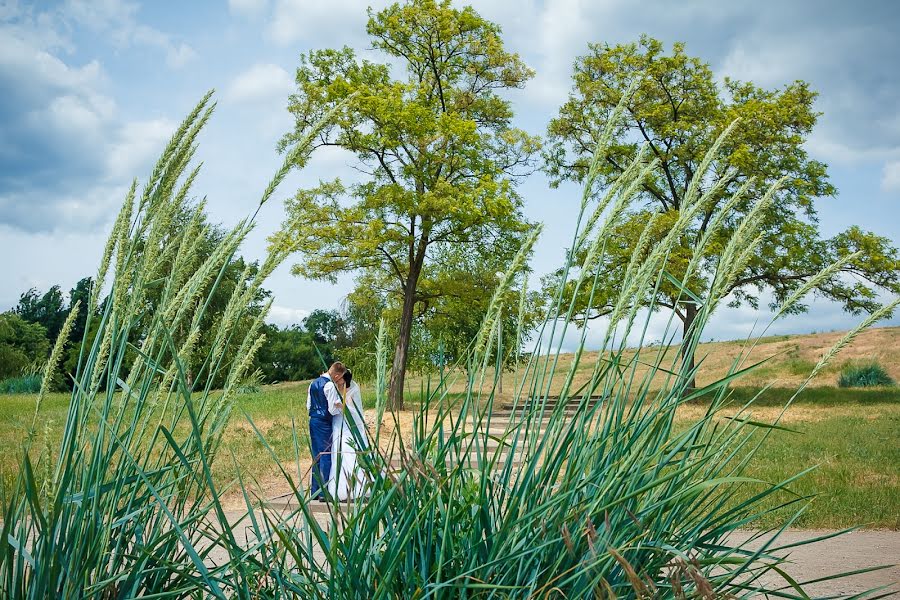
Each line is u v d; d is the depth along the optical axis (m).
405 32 22.38
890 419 17.36
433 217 20.92
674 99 24.86
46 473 1.87
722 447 2.06
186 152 1.98
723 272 2.16
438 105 23.17
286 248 2.05
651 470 2.08
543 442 2.00
